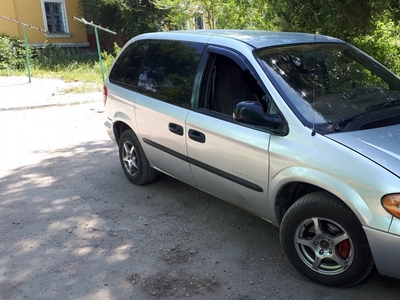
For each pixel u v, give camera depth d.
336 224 2.91
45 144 7.27
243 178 3.49
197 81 3.96
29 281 3.38
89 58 19.48
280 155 3.12
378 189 2.63
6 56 17.05
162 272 3.43
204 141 3.77
